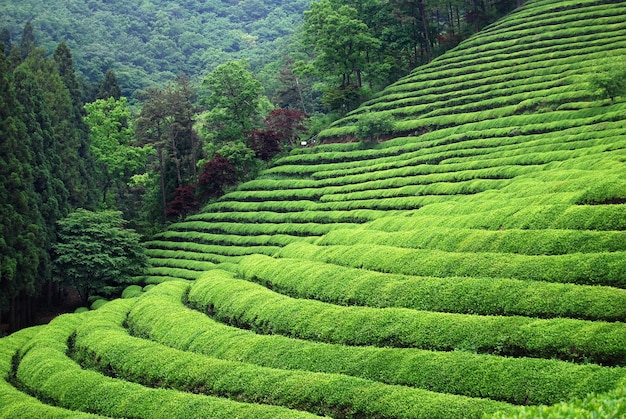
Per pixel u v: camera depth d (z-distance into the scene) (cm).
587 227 3466
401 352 2844
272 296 4072
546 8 10025
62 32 18275
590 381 2209
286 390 2831
